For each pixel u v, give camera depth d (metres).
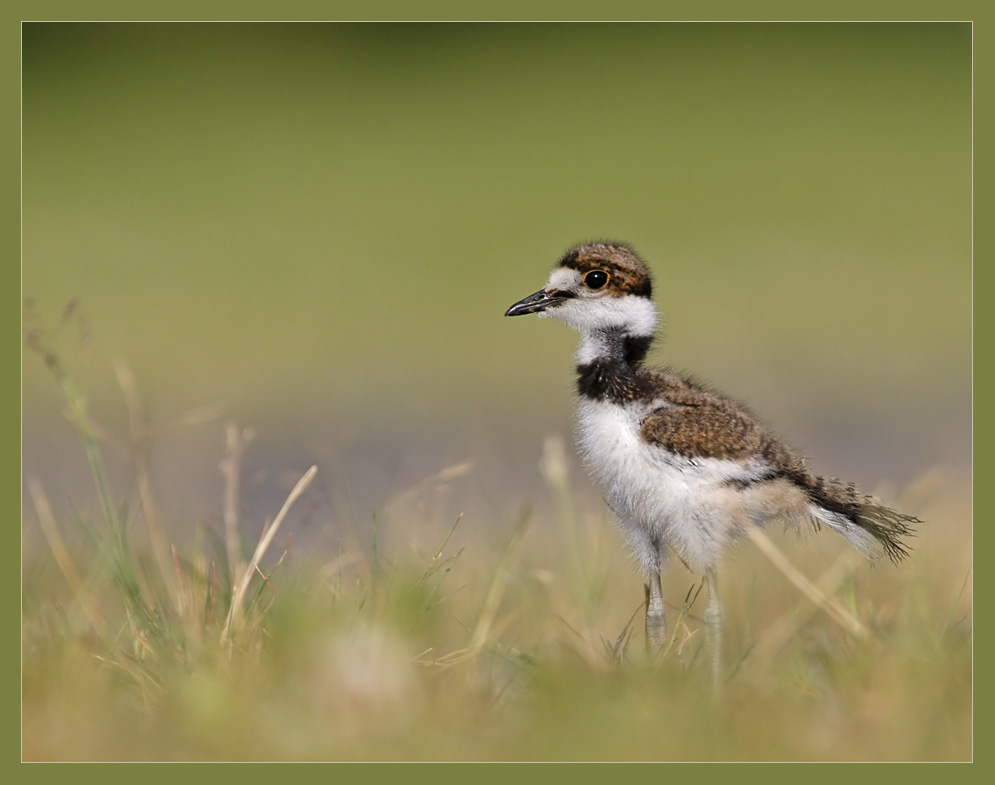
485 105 40.56
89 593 8.50
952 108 37.59
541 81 42.00
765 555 10.23
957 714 7.03
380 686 7.22
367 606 8.13
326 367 19.30
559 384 18.45
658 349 9.72
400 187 32.97
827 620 8.73
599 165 34.22
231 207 30.64
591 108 39.53
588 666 7.67
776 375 18.52
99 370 18.73
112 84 39.94
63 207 29.97
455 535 11.46
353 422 16.83
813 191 30.59
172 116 38.53
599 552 9.59
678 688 7.39
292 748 6.79
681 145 35.81
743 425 8.88
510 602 9.27
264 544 8.31
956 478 14.17
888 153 33.75
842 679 7.41
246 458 15.40
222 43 43.16
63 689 7.24
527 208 30.55
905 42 42.09
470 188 32.66
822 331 20.52
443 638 8.65
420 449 15.67
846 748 6.74
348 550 9.85
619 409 9.05
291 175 34.03
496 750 6.74
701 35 44.00
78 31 39.88
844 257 24.88
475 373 19.05
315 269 25.30
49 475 14.55
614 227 28.25
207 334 20.84
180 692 7.21
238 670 7.45
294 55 43.88
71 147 35.25
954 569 9.64
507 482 14.19
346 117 39.81
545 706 7.15
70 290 22.91
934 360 19.16
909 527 9.34
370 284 24.20
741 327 20.78
